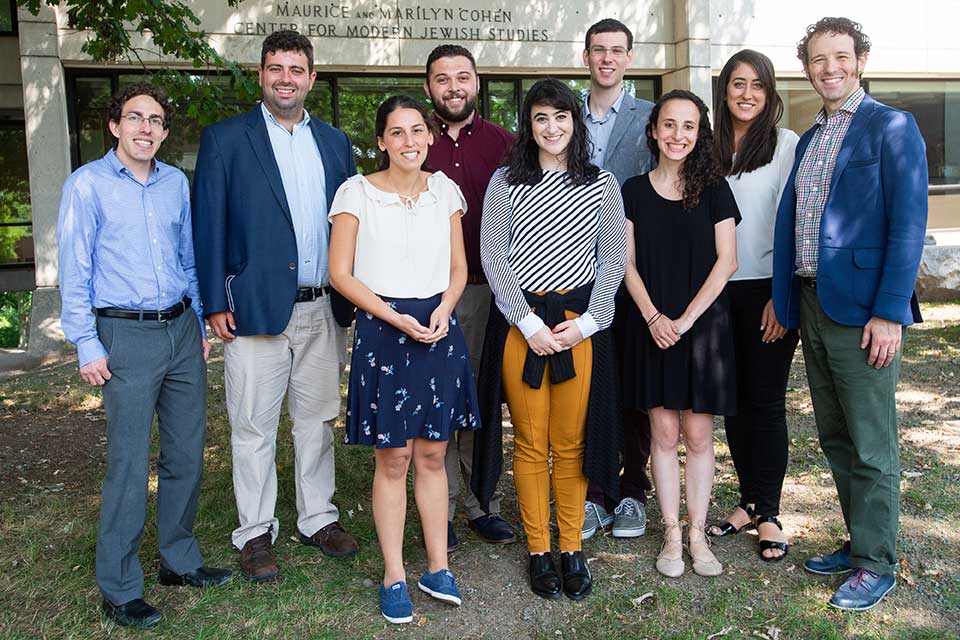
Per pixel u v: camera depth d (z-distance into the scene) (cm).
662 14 1067
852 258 304
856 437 313
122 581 305
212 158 333
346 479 463
